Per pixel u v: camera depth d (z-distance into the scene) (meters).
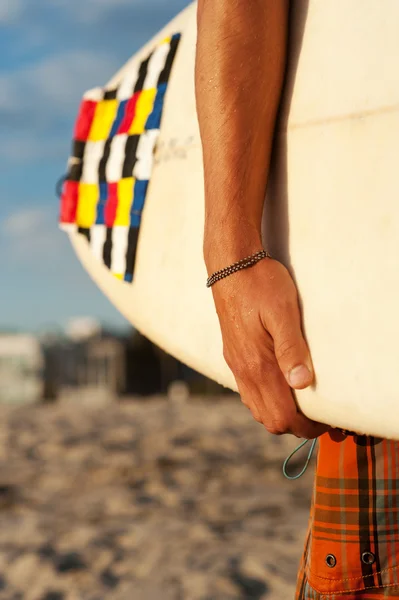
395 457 1.41
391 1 1.18
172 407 16.28
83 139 1.80
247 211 1.23
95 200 1.74
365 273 1.16
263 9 1.25
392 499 1.41
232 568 4.80
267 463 8.46
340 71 1.22
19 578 4.81
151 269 1.58
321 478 1.47
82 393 33.28
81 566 4.98
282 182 1.28
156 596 4.38
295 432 1.26
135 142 1.65
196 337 1.47
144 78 1.69
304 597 1.50
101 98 1.80
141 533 5.71
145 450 9.36
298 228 1.25
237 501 6.78
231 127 1.23
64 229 1.80
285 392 1.22
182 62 1.61
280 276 1.21
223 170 1.23
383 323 1.13
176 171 1.55
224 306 1.23
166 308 1.54
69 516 6.39
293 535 5.60
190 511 6.47
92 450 9.35
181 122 1.56
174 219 1.54
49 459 8.91
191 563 4.96
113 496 7.08
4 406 16.66
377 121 1.17
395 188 1.14
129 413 14.38
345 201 1.19
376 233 1.15
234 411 14.77
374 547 1.41
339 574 1.42
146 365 34.19
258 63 1.24
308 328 1.21
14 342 32.84
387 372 1.13
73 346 34.66
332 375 1.18
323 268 1.20
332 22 1.25
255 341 1.21
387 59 1.17
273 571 4.75
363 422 1.17
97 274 1.74
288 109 1.28
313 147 1.24
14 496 7.16
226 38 1.24
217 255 1.23
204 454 9.00
